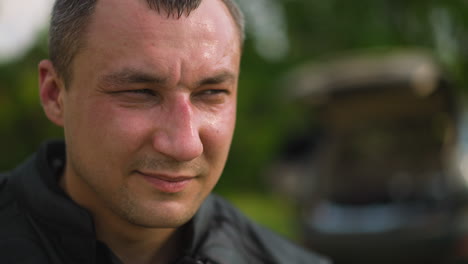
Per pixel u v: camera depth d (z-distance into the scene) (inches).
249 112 396.8
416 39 356.2
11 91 308.0
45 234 38.4
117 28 34.4
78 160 37.1
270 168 242.5
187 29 35.2
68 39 36.5
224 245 43.8
